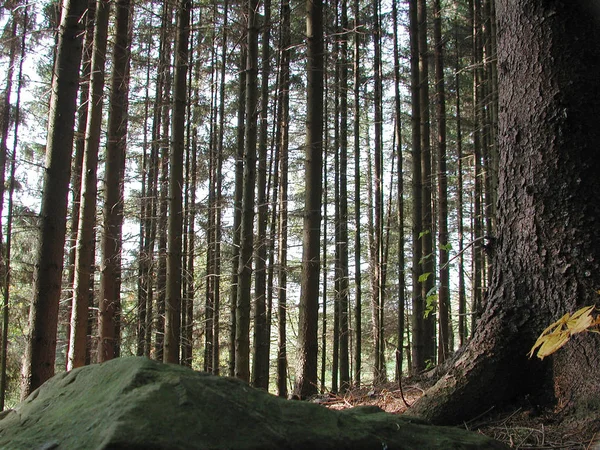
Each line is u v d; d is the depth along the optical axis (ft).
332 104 48.70
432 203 47.52
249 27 23.07
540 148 10.36
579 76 10.12
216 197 42.27
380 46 38.91
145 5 36.40
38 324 14.93
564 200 10.02
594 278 9.55
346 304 44.91
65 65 15.93
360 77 47.19
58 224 15.51
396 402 13.47
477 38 35.88
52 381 6.62
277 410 5.78
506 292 10.73
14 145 35.01
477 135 37.27
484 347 10.72
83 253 24.00
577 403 9.31
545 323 10.09
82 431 4.83
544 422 9.45
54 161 15.53
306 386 20.39
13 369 36.37
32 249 35.96
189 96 36.37
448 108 49.01
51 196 15.43
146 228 38.73
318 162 21.72
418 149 27.07
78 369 6.59
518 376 10.36
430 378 13.92
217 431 4.99
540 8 10.52
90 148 24.08
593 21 10.23
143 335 37.55
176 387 5.32
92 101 24.21
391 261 52.90
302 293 21.33
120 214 26.91
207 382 5.73
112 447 4.34
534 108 10.48
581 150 10.00
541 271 10.18
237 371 21.80
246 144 22.52
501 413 10.21
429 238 28.35
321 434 5.62
